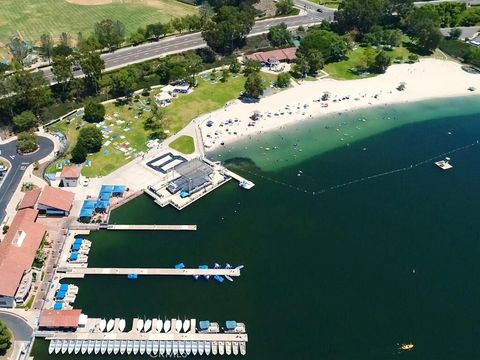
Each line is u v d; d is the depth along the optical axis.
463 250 170.25
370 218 182.62
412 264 164.25
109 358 133.12
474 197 194.38
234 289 153.50
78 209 180.25
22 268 148.88
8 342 133.00
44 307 144.75
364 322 144.75
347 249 169.25
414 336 141.12
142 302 148.38
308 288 154.62
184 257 164.12
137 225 175.12
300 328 142.38
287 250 168.12
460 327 144.25
